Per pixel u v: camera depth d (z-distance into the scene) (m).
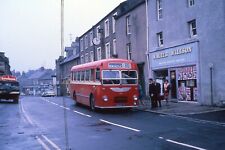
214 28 19.42
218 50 19.12
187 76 22.31
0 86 32.91
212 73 19.66
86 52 49.50
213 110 17.61
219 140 9.69
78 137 11.09
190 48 21.70
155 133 11.40
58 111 21.08
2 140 10.94
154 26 26.69
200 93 20.78
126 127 13.09
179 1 23.06
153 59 26.88
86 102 22.38
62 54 7.47
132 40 30.94
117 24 34.69
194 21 21.78
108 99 19.27
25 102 32.84
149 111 19.22
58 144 9.94
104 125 13.88
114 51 36.97
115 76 19.53
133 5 30.16
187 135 10.73
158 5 26.55
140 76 29.77
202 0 20.47
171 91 24.38
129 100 19.62
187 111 17.86
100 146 9.45
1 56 72.12
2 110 22.69
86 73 22.44
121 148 9.07
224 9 18.64
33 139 10.95
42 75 108.19
